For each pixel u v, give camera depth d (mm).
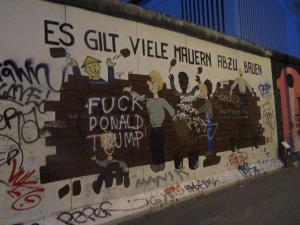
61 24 5750
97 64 6227
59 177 5598
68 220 5598
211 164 8641
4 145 5008
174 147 7648
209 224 6020
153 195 6988
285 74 12812
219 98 9133
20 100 5199
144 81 7059
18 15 5238
